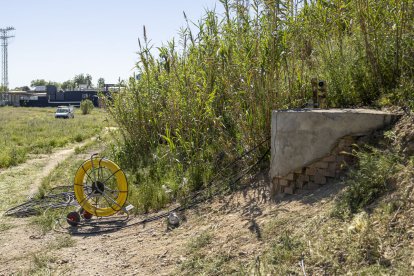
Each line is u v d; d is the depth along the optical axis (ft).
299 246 14.30
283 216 17.11
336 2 25.44
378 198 14.40
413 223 12.57
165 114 34.83
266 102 24.43
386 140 16.48
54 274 18.22
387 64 20.75
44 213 27.32
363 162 15.71
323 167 18.34
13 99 347.97
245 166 25.05
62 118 155.33
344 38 24.67
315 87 21.31
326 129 18.11
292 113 18.94
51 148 65.05
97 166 25.81
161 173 30.40
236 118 26.32
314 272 12.89
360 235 13.07
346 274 12.19
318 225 14.87
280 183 19.66
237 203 21.62
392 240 12.42
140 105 37.58
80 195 25.76
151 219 23.76
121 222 24.67
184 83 33.19
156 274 16.71
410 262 11.44
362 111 18.24
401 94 18.53
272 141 20.10
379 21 21.25
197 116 30.81
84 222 25.43
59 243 22.07
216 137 29.43
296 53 25.95
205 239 18.21
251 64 25.89
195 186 26.37
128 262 18.52
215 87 30.17
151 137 36.78
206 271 15.56
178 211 23.82
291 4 26.08
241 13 28.32
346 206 14.88
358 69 21.75
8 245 22.61
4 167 48.62
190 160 28.76
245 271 14.56
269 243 15.66
